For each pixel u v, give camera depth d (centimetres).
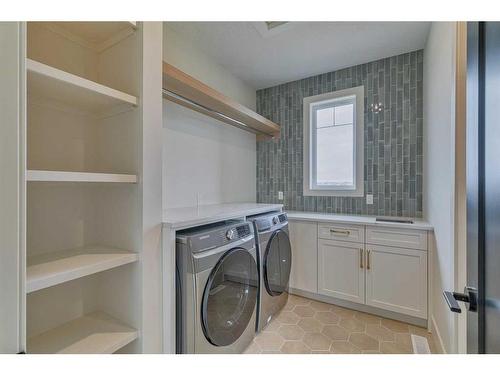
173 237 137
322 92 298
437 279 187
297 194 315
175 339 136
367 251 229
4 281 65
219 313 156
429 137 216
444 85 163
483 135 65
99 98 113
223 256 156
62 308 122
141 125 122
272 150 332
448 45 154
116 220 130
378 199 267
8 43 67
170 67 167
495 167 58
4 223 65
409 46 240
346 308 243
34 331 112
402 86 255
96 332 117
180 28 214
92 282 134
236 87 304
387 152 262
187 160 240
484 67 64
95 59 135
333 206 292
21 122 68
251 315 188
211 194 269
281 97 325
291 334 201
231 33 222
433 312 199
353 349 182
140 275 122
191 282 137
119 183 126
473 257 72
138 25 121
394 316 221
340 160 293
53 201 120
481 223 66
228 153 295
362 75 275
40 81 93
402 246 214
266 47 243
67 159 124
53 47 120
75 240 128
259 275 203
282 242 237
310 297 262
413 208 250
